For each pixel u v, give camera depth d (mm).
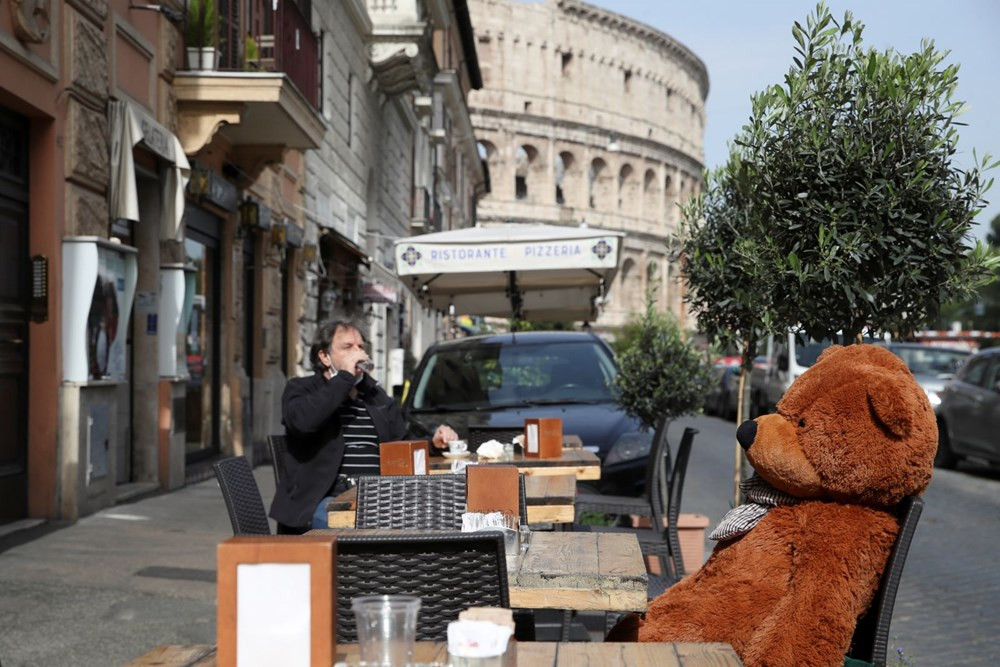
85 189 9680
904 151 4418
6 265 8727
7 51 8156
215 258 14844
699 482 14969
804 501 3365
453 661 2160
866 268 4496
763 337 5953
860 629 3299
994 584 8453
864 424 3211
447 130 49875
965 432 15945
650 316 9070
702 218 6211
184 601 6703
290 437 6062
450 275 11953
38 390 9094
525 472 6492
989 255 4418
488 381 10055
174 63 12406
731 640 3303
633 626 3588
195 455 13984
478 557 2959
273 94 12586
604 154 90250
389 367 34062
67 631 5973
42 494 9125
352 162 26156
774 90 4660
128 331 11883
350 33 25625
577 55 87875
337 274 24453
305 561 1998
